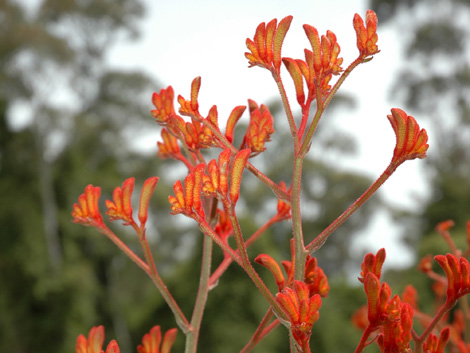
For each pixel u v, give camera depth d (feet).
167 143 5.60
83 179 73.77
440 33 79.87
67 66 70.79
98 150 83.87
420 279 30.32
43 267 62.34
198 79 4.32
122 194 4.77
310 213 98.32
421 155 3.74
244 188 93.76
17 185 67.00
